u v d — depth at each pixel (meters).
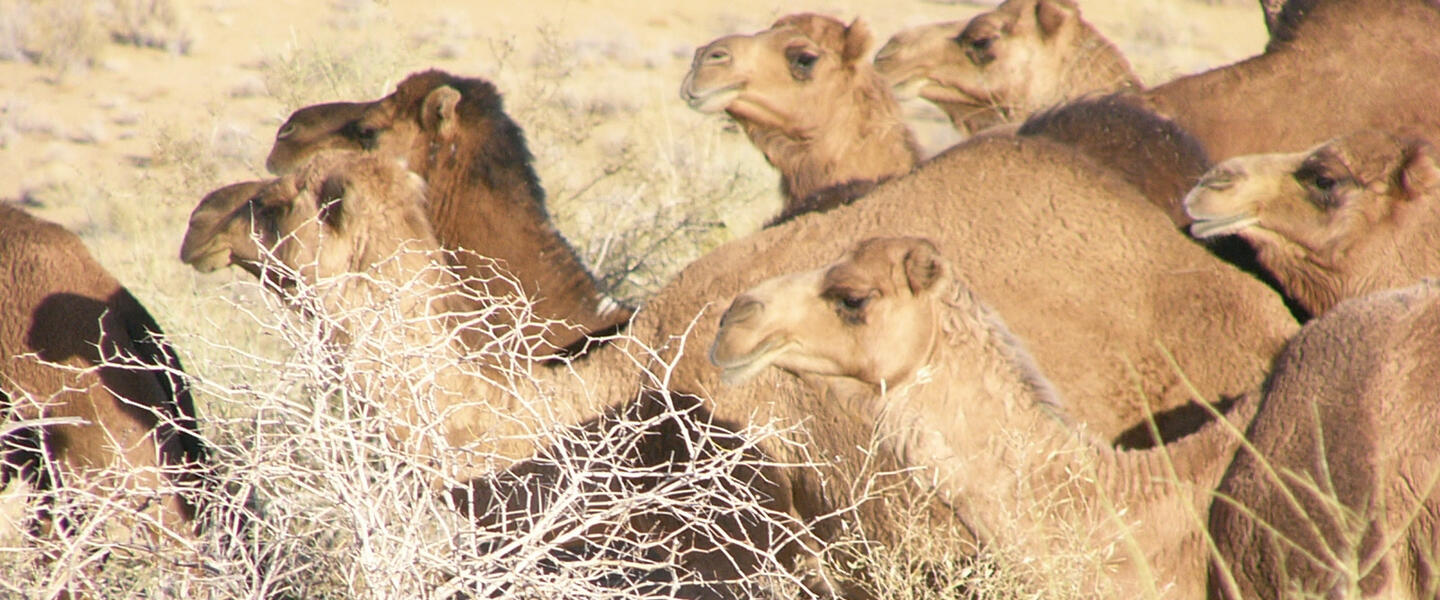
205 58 55.50
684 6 65.69
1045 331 13.45
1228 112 16.62
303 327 11.93
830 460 12.78
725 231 24.92
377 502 10.77
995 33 21.66
